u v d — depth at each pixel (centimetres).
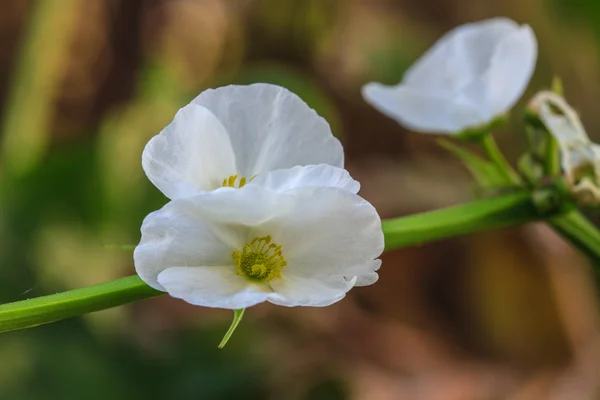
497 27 27
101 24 59
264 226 22
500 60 27
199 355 39
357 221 22
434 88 27
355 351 50
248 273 22
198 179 23
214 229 22
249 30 62
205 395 37
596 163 25
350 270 22
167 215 22
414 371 50
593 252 26
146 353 38
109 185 42
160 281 22
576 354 52
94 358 37
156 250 22
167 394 37
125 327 40
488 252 55
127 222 42
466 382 50
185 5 62
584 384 50
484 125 27
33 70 44
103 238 41
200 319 46
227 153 23
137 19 61
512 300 53
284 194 22
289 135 23
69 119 57
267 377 40
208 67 62
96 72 59
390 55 61
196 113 23
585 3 49
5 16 57
